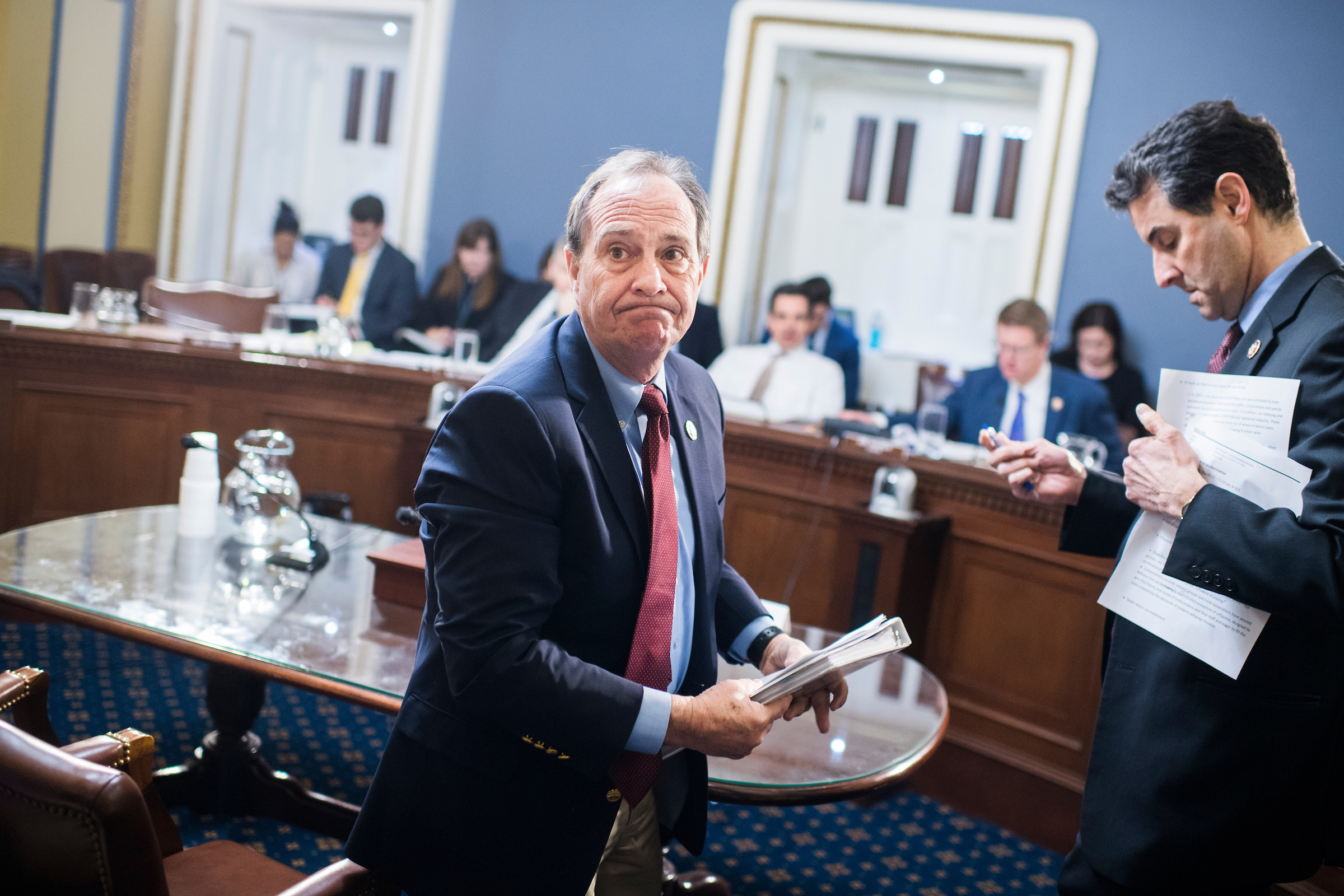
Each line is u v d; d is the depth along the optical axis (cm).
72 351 373
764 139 574
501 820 125
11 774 107
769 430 345
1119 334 500
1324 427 135
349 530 262
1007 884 279
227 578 217
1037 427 444
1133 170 158
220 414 392
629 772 126
